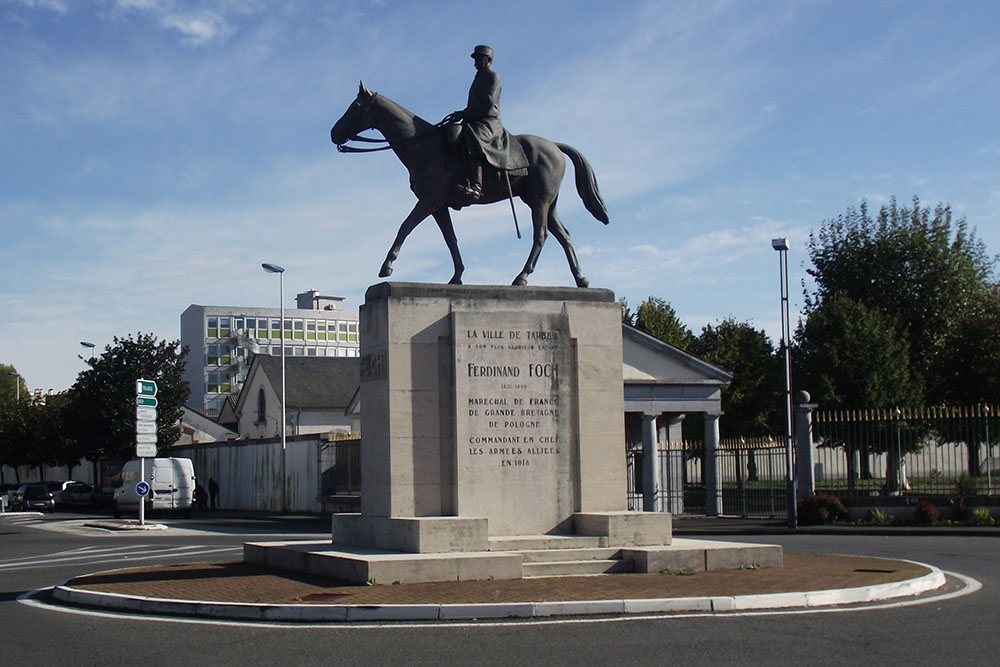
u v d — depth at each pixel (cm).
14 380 12369
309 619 1159
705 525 3059
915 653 928
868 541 2331
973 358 4469
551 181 1673
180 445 6353
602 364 1627
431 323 1557
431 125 1631
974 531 2533
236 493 5466
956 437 2917
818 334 4188
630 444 4103
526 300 1605
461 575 1379
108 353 6003
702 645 972
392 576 1349
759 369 6400
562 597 1210
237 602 1228
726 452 3706
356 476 4225
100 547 2581
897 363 4084
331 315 12250
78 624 1186
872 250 4938
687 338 7081
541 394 1584
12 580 1762
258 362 6656
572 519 1582
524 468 1562
